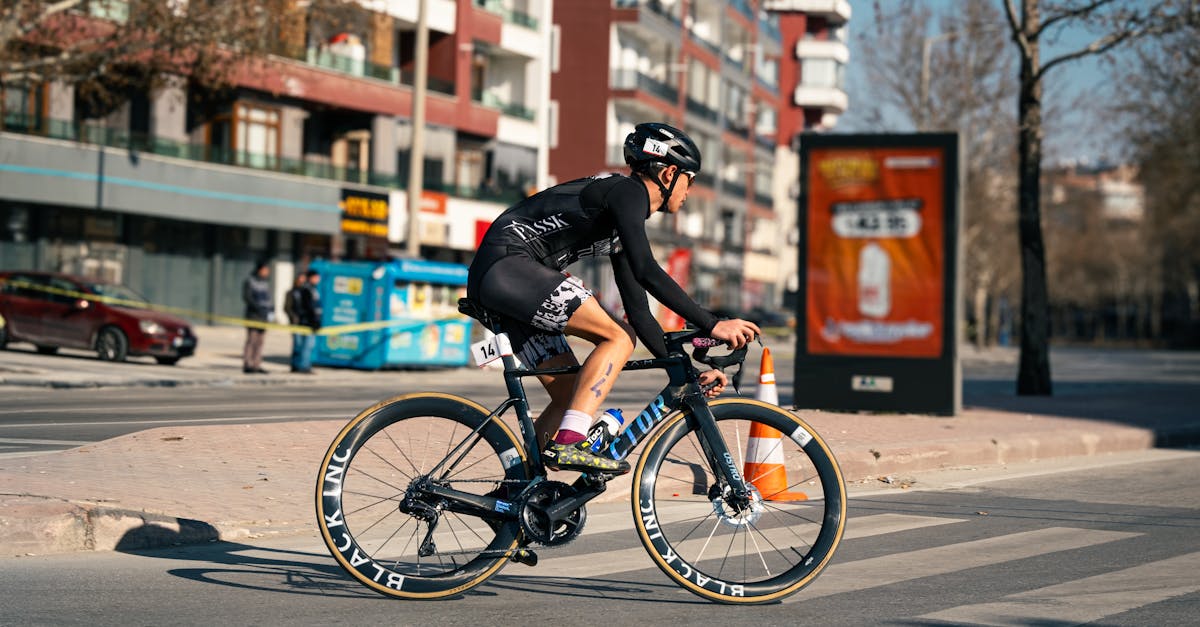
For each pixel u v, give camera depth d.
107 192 35.38
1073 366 45.91
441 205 35.78
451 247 47.28
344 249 43.69
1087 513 8.88
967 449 11.86
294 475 8.77
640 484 5.57
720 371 5.63
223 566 6.28
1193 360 57.12
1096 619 5.42
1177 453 13.88
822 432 12.23
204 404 16.33
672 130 5.49
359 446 5.55
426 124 45.56
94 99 36.12
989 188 51.34
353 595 5.66
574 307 5.43
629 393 18.33
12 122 33.81
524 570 6.29
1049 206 66.81
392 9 44.25
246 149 39.84
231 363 25.88
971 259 60.03
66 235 35.84
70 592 5.64
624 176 5.49
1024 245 21.56
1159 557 7.06
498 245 5.49
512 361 5.65
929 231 15.23
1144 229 96.44
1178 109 37.91
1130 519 8.62
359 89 42.38
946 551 7.14
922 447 11.41
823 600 5.74
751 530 5.65
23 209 34.94
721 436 5.65
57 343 24.72
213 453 9.53
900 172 15.30
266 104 40.44
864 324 15.45
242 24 24.06
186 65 25.70
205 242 39.66
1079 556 7.05
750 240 76.25
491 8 49.47
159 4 23.00
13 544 6.48
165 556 6.55
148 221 37.91
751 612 5.47
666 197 5.52
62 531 6.61
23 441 11.16
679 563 5.55
